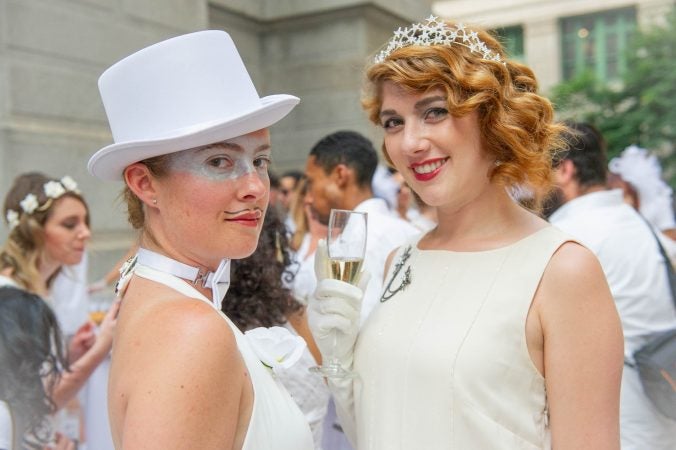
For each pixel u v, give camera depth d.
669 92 12.04
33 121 4.58
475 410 1.36
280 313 2.06
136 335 1.05
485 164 1.54
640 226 2.62
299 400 1.84
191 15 5.89
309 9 7.36
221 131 1.12
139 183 1.19
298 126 7.64
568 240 1.41
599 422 1.32
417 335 1.47
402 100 1.50
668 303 2.49
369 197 3.34
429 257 1.61
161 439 0.93
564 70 15.04
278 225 2.17
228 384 1.01
